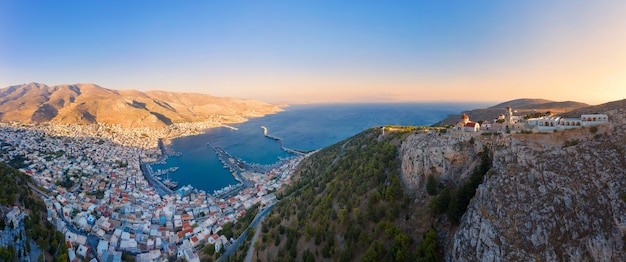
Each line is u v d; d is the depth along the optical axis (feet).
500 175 292.40
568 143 287.69
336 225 423.64
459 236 278.87
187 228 611.47
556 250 226.79
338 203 472.85
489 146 361.92
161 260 497.05
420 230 342.23
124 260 484.74
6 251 383.45
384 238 356.79
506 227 251.60
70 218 582.35
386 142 602.44
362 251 358.43
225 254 485.15
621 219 212.64
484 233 257.75
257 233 514.68
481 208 276.82
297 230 455.22
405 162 441.68
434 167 400.06
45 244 435.53
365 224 393.91
